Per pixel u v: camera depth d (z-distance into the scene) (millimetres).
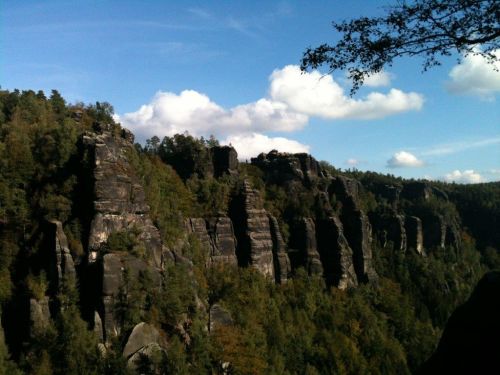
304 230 190000
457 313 22391
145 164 148250
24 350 86438
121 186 112812
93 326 93875
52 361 83188
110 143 119250
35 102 161875
